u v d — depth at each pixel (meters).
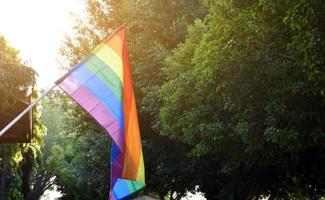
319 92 8.67
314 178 14.03
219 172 14.13
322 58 7.99
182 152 15.86
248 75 10.24
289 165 12.66
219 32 9.98
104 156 18.83
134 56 17.30
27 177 27.28
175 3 16.22
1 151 13.10
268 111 9.66
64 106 21.52
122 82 6.43
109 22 19.88
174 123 13.00
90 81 6.25
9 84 8.57
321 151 12.05
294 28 8.20
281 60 9.56
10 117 9.16
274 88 9.92
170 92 12.97
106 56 6.40
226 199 15.27
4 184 22.22
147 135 17.58
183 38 15.93
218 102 11.72
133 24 16.83
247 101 10.70
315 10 7.92
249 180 14.80
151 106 15.23
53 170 48.88
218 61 10.05
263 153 10.99
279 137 9.30
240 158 11.93
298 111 9.57
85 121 20.30
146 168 18.92
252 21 9.40
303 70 8.48
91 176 21.94
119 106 6.34
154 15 16.50
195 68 11.45
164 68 13.78
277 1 8.78
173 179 18.53
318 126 9.76
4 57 8.71
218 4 9.71
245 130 10.34
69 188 43.09
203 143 11.85
